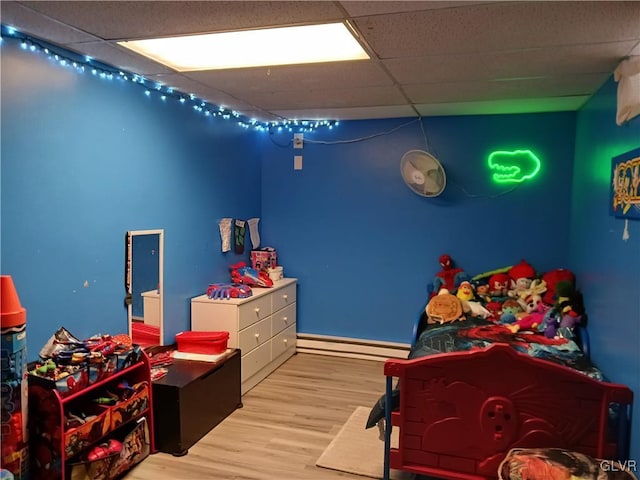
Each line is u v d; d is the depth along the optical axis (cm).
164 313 318
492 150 395
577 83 290
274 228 460
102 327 264
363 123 427
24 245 217
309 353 451
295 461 257
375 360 432
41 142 225
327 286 448
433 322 359
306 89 313
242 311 340
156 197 307
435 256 416
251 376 359
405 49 231
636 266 204
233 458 259
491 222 400
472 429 205
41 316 227
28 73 217
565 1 173
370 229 432
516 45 223
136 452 247
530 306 351
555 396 196
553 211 384
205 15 191
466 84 297
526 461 182
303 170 447
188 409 267
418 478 240
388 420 217
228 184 399
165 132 314
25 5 182
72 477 208
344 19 193
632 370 205
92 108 254
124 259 279
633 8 179
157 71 273
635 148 211
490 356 200
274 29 207
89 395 233
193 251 350
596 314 279
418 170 393
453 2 175
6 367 190
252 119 431
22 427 197
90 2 179
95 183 257
